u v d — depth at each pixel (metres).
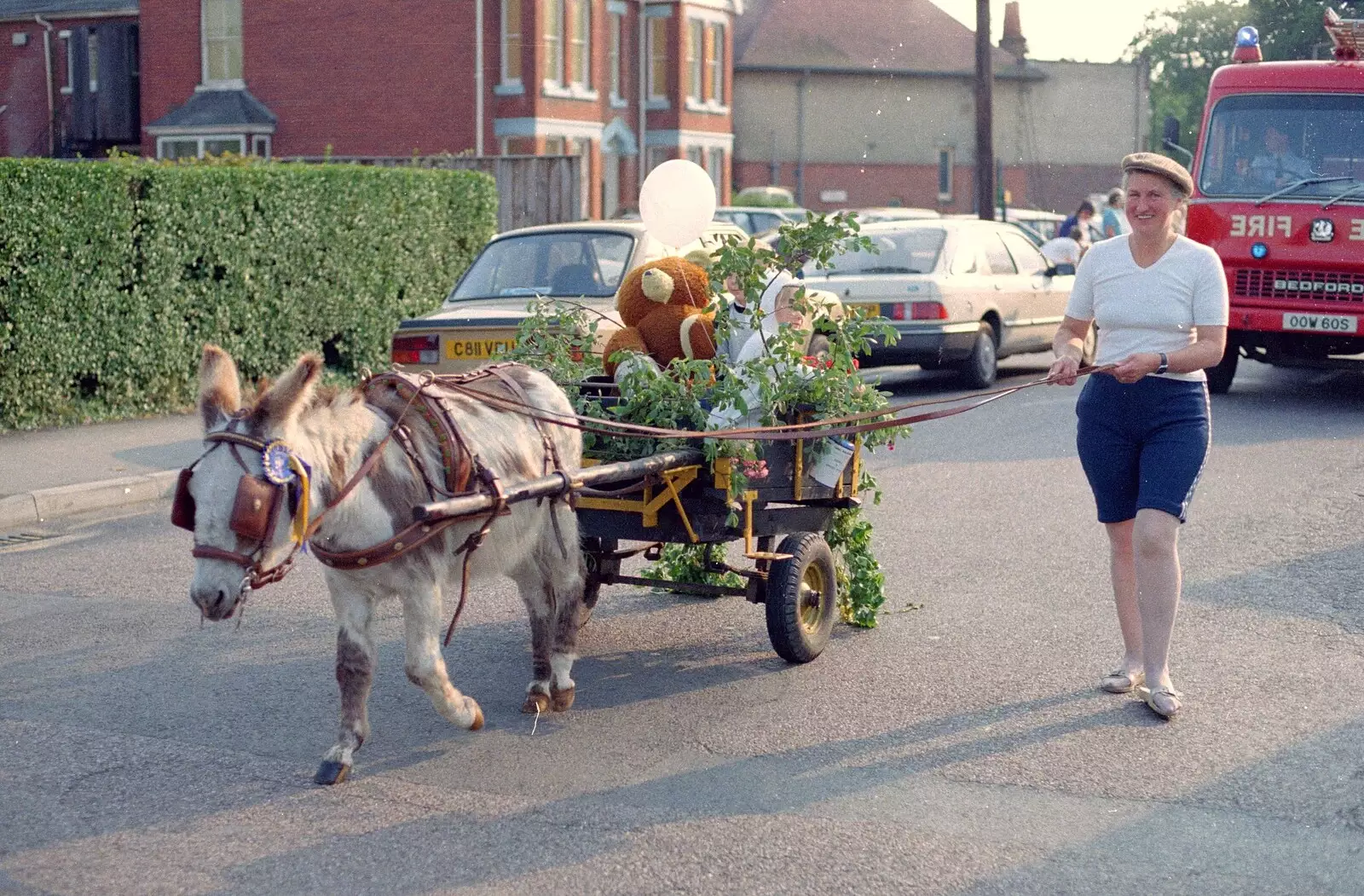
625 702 6.73
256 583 5.02
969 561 9.41
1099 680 7.01
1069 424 14.91
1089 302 6.67
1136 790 5.63
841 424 7.20
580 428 6.28
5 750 6.07
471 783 5.72
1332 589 8.54
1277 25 45.19
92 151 41.69
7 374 13.58
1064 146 64.00
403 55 37.69
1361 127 15.23
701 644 7.70
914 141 59.88
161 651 7.54
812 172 58.44
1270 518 10.34
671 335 7.87
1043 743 6.17
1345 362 16.73
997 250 17.98
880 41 59.81
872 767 5.90
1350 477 11.74
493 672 7.20
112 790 5.64
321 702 6.73
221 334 15.58
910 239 17.23
